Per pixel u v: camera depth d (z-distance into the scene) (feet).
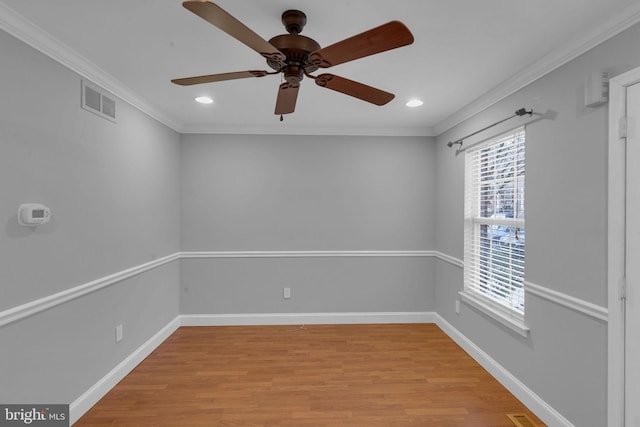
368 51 4.41
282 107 6.80
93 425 6.74
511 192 8.54
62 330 6.61
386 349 10.46
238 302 12.72
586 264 5.93
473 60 6.95
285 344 10.84
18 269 5.62
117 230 8.47
